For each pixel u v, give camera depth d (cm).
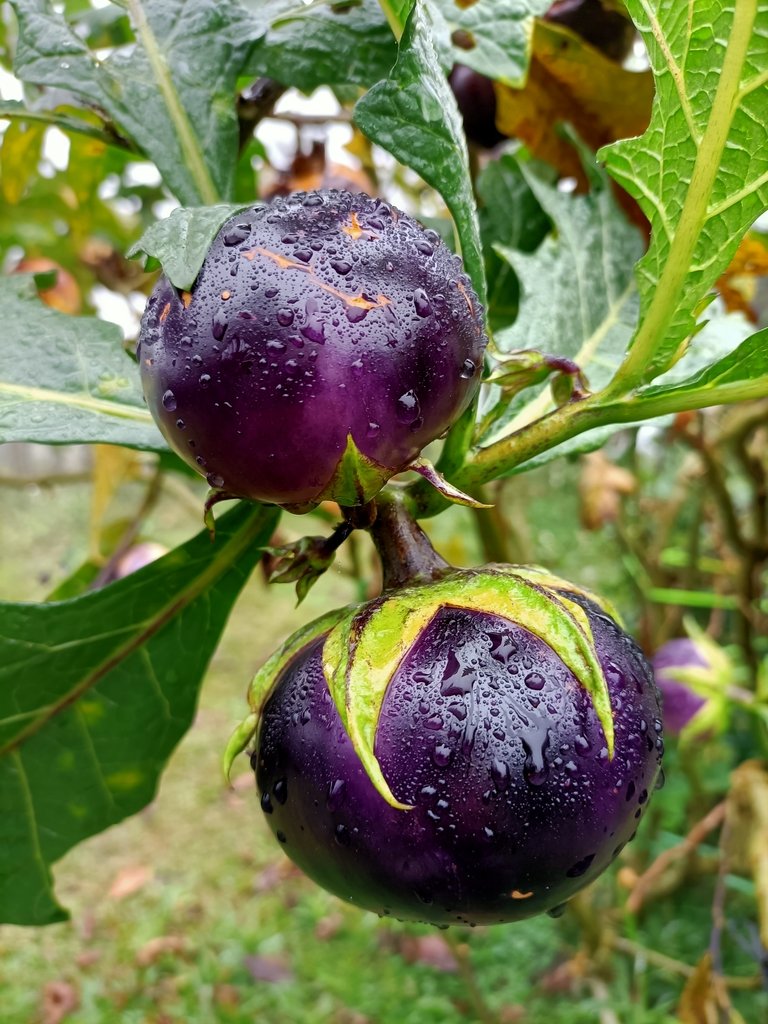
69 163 32
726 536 40
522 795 13
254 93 22
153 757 21
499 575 15
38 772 20
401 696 14
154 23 19
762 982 34
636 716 15
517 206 26
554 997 58
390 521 16
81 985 64
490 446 16
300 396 12
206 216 12
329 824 14
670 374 21
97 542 43
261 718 16
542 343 21
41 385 18
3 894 21
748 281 28
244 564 19
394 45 19
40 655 19
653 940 57
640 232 24
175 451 13
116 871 77
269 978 63
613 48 27
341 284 12
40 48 19
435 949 62
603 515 53
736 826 34
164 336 13
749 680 41
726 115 13
